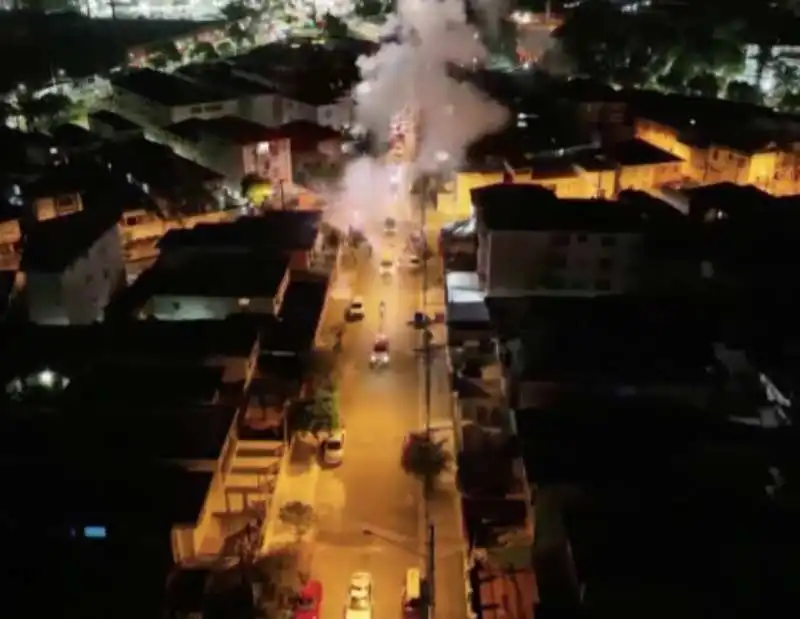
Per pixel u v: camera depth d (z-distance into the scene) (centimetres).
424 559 3850
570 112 8988
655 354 4212
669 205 6247
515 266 5278
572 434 3591
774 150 7238
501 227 5241
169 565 3184
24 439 3762
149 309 5088
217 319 4959
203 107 8875
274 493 3991
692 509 3073
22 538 3203
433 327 5734
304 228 6172
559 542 3209
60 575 3047
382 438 4641
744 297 4944
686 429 3650
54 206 6425
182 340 4553
